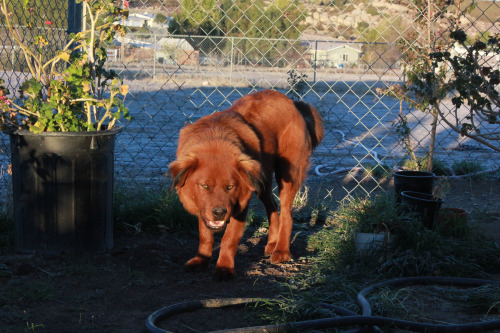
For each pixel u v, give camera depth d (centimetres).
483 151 1133
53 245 451
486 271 455
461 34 503
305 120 528
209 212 368
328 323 315
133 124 1333
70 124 454
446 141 1247
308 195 726
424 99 574
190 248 506
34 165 441
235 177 377
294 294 383
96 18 476
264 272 445
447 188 764
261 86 2303
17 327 324
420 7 764
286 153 480
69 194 447
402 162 912
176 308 347
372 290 388
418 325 319
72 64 458
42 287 387
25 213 449
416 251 449
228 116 435
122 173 799
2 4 466
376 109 1920
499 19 700
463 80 506
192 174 380
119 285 404
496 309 366
